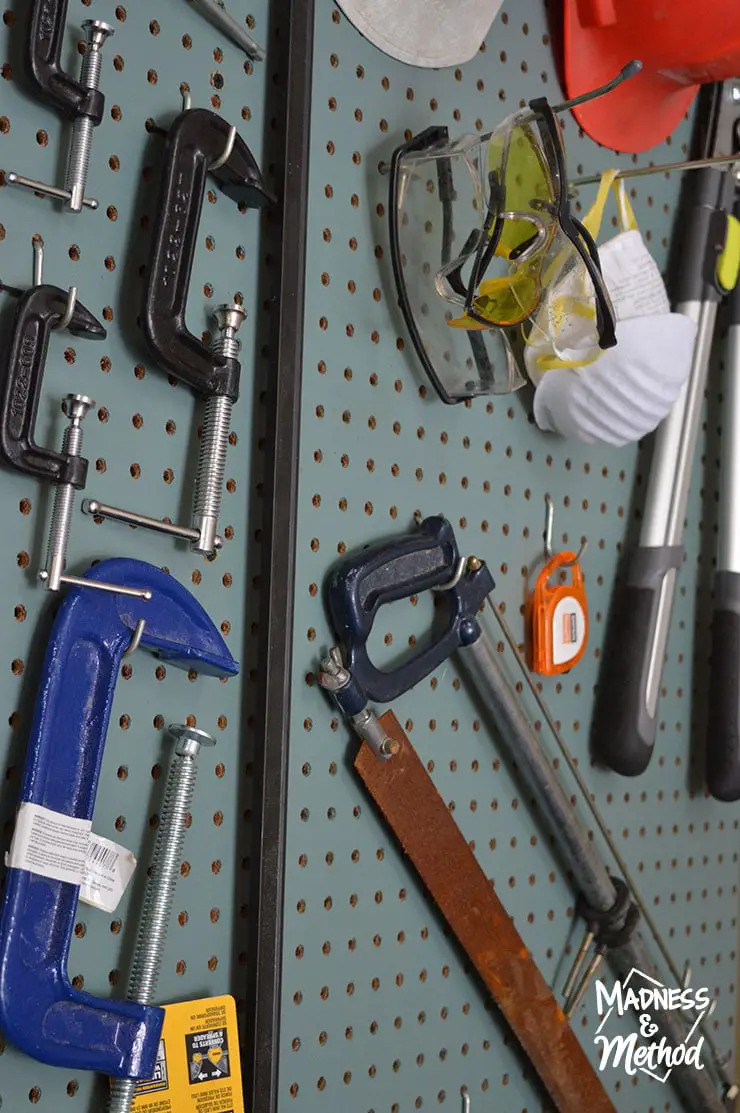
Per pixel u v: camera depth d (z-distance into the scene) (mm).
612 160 1156
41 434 739
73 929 723
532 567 1076
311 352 890
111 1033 709
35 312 702
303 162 862
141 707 792
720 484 1216
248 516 866
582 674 1125
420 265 931
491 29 1038
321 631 888
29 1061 724
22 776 708
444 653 948
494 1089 1025
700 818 1267
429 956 971
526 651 1066
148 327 756
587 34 1093
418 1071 956
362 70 933
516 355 1039
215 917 835
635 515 1188
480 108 1029
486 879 979
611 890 1085
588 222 996
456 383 956
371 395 935
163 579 768
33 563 734
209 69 843
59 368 750
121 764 780
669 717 1229
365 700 879
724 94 1213
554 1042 1029
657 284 1054
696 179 1206
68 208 739
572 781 1104
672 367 1006
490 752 1036
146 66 802
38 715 696
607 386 1006
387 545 906
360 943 914
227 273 851
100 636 729
